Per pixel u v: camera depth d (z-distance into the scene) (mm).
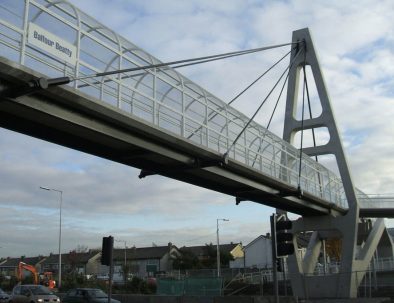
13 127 16484
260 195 31859
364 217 46938
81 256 113562
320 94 45094
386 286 46719
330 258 79000
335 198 43375
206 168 23891
